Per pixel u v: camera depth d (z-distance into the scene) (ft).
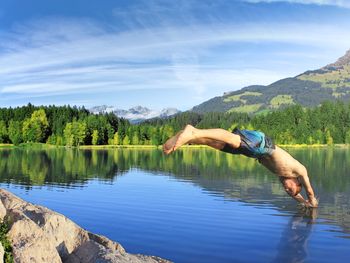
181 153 457.27
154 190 156.46
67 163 296.10
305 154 428.97
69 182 182.39
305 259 70.74
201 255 72.33
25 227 38.40
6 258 35.19
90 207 118.52
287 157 26.89
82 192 149.89
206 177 206.80
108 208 116.98
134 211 112.47
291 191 28.48
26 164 282.36
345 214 109.91
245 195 143.54
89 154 427.74
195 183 180.75
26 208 45.75
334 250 76.23
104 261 38.63
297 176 27.71
